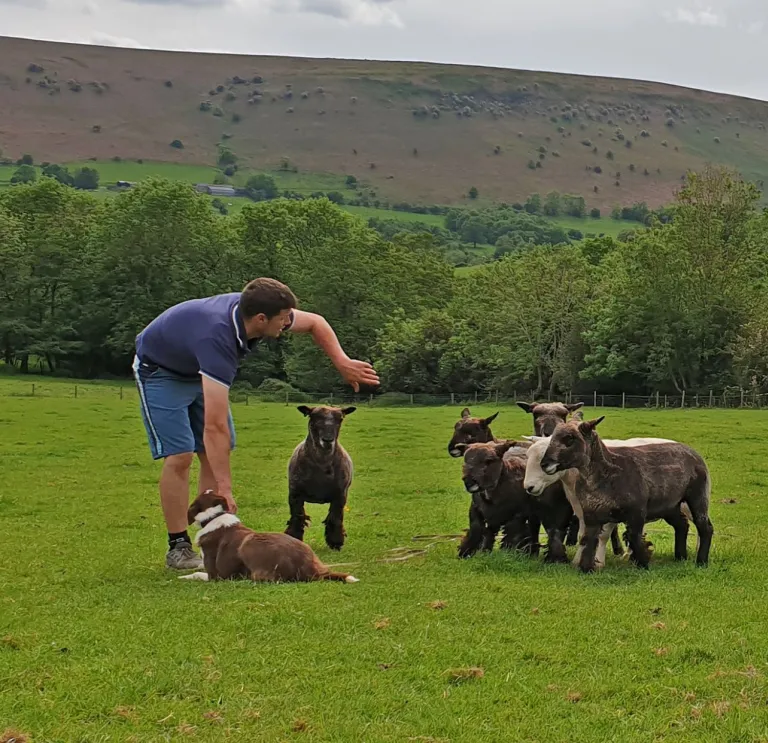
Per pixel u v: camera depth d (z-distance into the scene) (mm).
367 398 84062
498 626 9977
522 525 14656
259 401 77500
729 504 21156
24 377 96688
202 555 13555
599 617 10359
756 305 77938
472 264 182125
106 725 7371
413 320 94500
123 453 32688
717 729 7324
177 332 12727
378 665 8656
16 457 31109
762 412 59250
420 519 19328
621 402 76750
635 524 13312
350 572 12961
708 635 9656
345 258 98312
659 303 77375
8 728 7258
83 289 105312
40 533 17141
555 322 83750
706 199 85062
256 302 12422
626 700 7949
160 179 108812
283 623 9953
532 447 13453
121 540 16344
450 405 77500
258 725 7359
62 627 9922
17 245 103125
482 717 7551
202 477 13898
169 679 8211
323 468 15352
